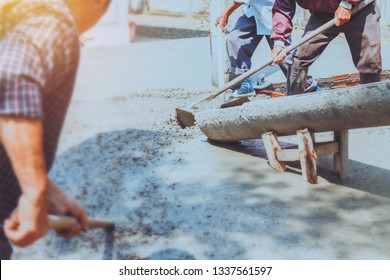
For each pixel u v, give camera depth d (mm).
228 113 4070
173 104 5441
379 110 3059
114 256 2992
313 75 6355
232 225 3246
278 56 4426
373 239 3068
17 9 1724
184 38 8500
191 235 3164
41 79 1683
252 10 5301
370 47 4211
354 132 4668
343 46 7895
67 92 1868
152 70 6605
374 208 3377
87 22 1898
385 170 3895
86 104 5234
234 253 2986
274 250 2998
